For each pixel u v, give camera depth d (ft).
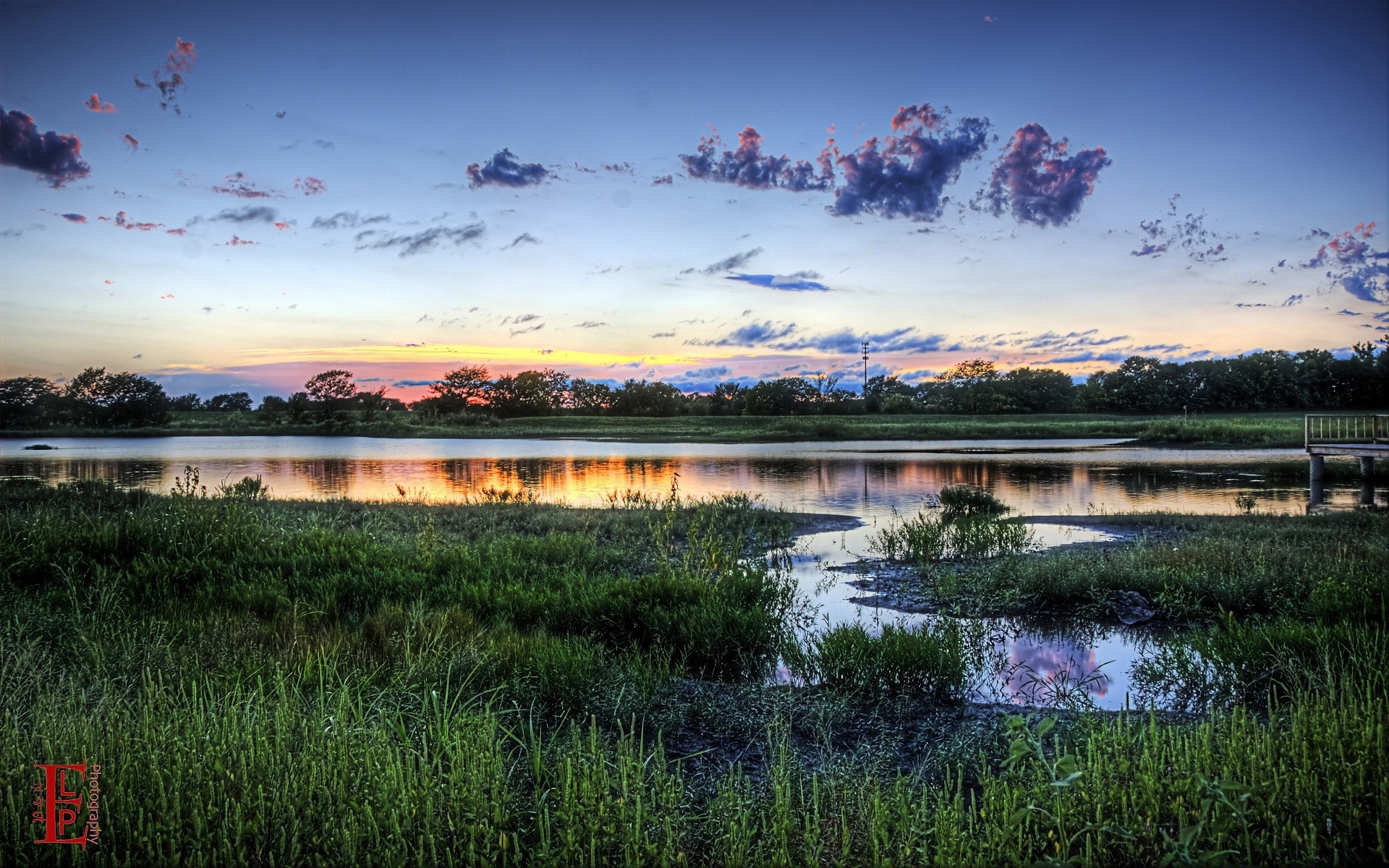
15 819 9.57
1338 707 14.47
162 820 9.96
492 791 11.22
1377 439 77.30
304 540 33.09
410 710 14.61
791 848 10.71
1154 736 12.59
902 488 83.71
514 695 17.10
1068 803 10.89
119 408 294.66
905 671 20.17
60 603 23.48
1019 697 20.58
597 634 24.82
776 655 23.89
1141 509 64.03
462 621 23.08
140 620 20.85
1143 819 10.71
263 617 23.44
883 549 44.37
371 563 30.94
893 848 10.54
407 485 90.12
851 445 183.11
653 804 11.69
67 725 12.17
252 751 11.39
